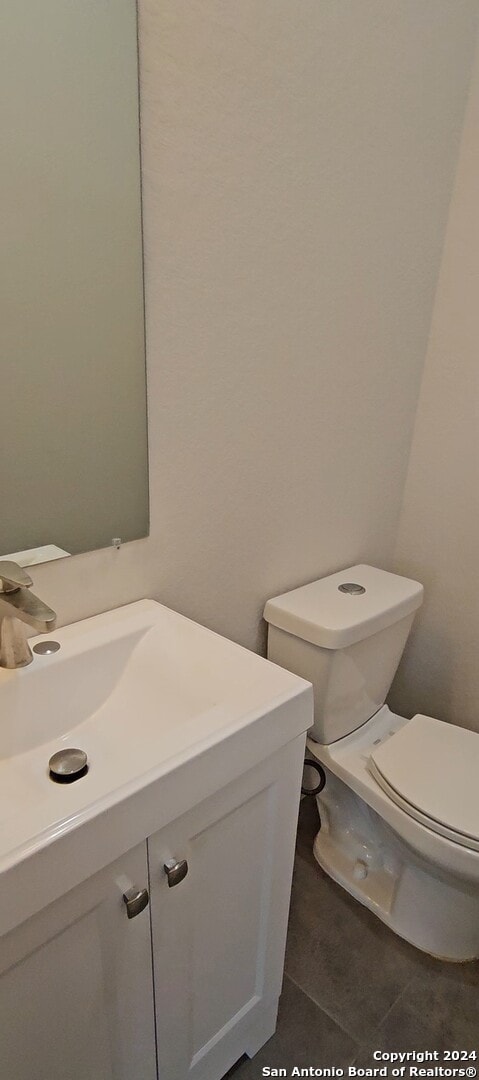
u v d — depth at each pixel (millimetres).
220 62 884
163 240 915
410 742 1370
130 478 1014
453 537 1664
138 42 788
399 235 1347
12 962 604
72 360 888
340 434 1415
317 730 1425
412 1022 1219
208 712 800
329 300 1238
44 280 828
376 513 1661
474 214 1415
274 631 1376
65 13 730
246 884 922
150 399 990
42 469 913
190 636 996
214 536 1198
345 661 1318
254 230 1034
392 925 1405
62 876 608
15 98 736
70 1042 722
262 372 1156
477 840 1131
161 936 783
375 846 1522
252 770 823
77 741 907
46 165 780
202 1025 961
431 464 1659
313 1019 1220
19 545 923
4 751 857
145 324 938
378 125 1183
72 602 1012
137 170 846
